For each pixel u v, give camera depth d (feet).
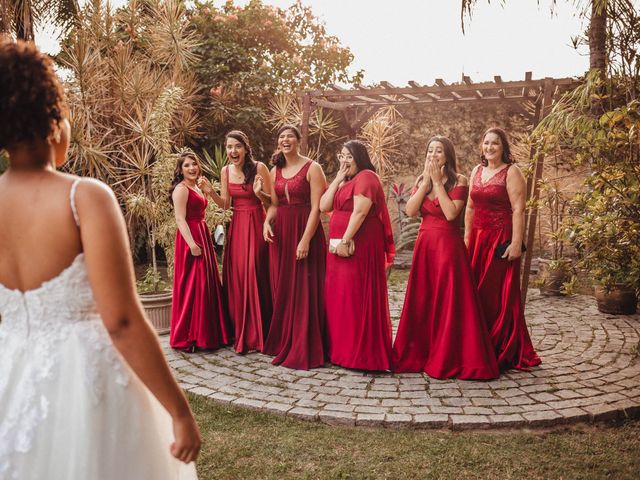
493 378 13.74
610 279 12.96
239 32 37.06
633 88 17.04
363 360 14.34
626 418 11.80
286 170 15.65
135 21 31.53
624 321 19.54
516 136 31.32
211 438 10.69
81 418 4.06
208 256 16.55
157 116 20.29
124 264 4.00
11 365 4.16
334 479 9.18
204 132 33.91
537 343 16.98
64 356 4.13
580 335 17.84
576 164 13.26
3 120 3.89
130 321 3.95
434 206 14.08
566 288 13.96
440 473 9.40
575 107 16.60
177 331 16.24
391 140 34.76
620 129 12.90
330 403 12.28
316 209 15.16
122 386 4.29
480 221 14.94
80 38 25.58
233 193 16.47
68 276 4.10
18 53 3.94
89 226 3.93
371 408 11.96
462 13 21.15
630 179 12.21
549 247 30.12
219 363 15.25
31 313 4.17
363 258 14.39
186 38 31.45
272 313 16.67
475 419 11.32
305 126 27.35
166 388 4.11
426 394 12.82
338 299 14.65
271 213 15.89
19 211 4.07
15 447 4.01
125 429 4.26
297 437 10.77
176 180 16.57
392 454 10.07
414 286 14.48
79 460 4.00
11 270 4.17
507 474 9.37
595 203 12.60
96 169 24.89
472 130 33.63
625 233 12.38
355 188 14.16
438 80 22.48
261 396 12.74
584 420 11.57
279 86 36.78
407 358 14.55
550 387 13.21
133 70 28.02
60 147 4.39
